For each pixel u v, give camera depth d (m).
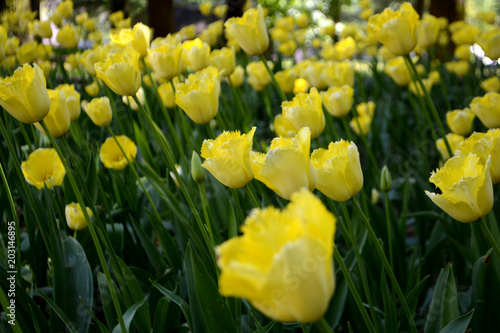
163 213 1.10
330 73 1.18
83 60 1.14
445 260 1.19
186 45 1.10
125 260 1.07
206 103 0.77
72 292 0.78
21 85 0.60
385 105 2.08
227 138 0.62
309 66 1.22
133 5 6.46
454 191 0.56
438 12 3.54
